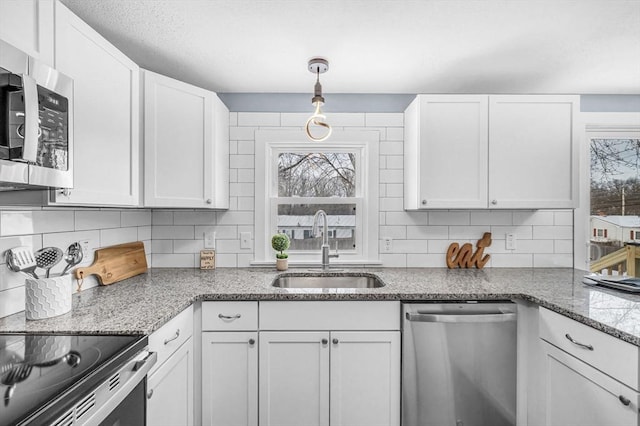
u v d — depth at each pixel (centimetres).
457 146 199
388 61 189
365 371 164
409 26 156
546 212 235
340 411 164
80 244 165
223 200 220
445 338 163
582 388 130
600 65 193
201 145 195
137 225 217
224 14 147
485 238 233
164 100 178
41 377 82
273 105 236
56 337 108
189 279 197
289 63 192
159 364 127
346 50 177
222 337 164
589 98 233
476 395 164
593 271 235
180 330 146
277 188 243
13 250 126
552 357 147
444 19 150
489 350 164
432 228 236
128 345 103
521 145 199
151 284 184
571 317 133
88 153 126
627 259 234
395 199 236
